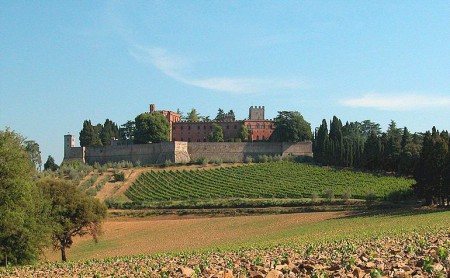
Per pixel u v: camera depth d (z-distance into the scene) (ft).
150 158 655.35
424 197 390.63
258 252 134.62
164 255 167.94
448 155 373.20
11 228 172.45
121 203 449.48
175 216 401.49
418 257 74.54
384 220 288.92
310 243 161.68
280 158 636.48
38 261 190.90
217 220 363.97
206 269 84.48
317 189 487.20
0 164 172.14
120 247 272.72
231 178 557.33
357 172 571.69
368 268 65.92
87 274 107.96
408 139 600.39
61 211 233.35
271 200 426.92
